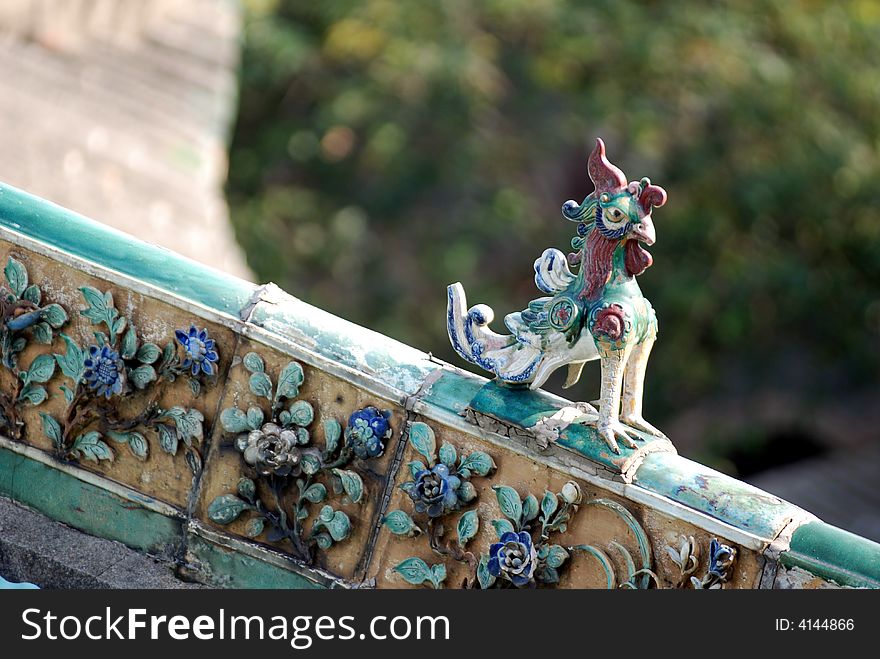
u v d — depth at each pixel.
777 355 17.58
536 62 17.12
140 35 11.47
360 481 4.92
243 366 5.05
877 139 17.48
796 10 17.28
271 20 18.00
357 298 17.48
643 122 16.67
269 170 18.16
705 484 4.55
